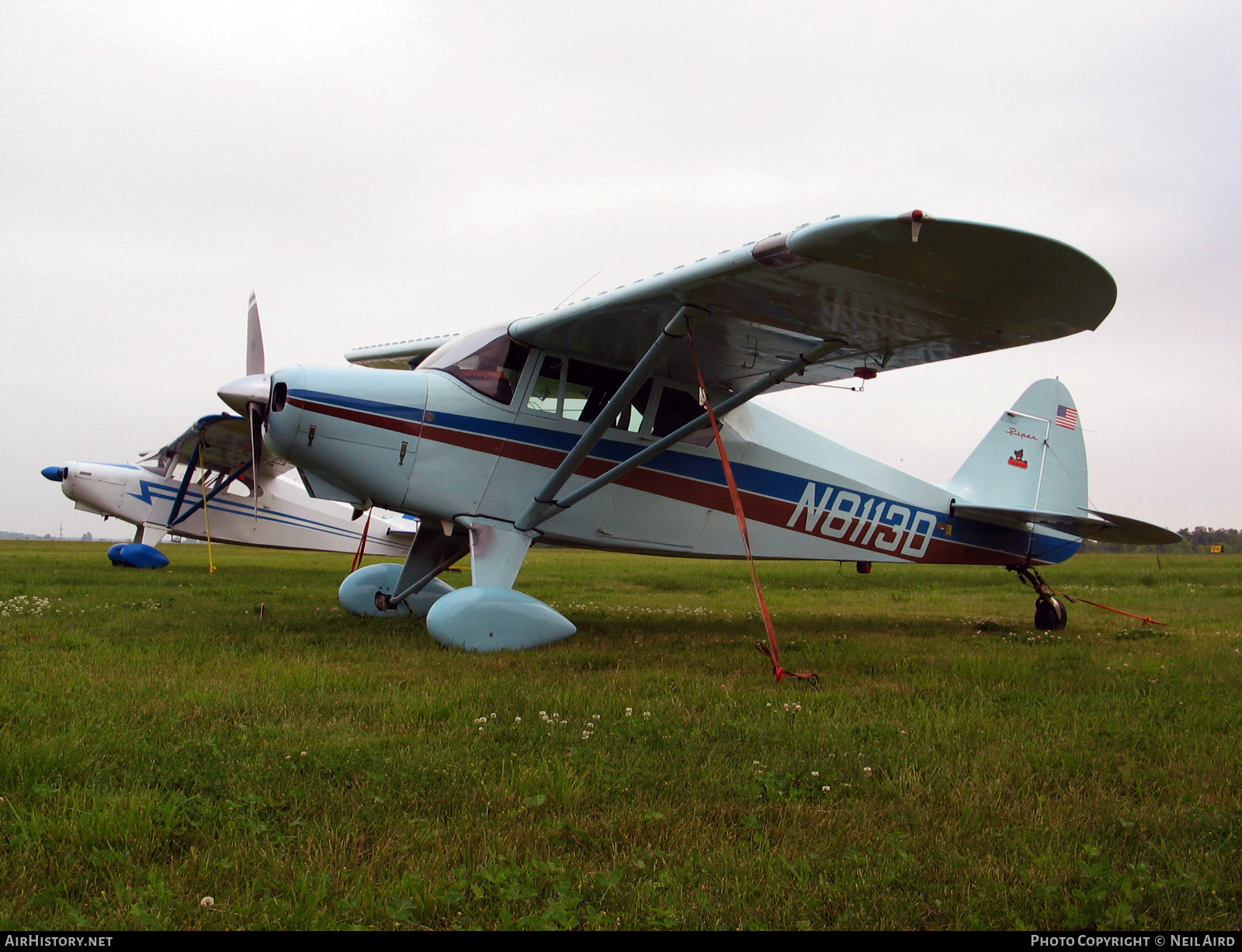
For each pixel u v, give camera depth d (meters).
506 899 1.91
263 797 2.54
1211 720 3.89
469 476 6.81
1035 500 9.76
